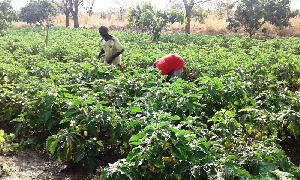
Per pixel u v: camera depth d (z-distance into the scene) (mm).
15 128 5758
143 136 3746
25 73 7832
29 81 7062
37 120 5711
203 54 11516
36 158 5312
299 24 28547
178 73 7820
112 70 7840
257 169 3891
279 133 5770
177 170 3549
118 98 6137
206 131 4734
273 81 7965
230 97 5957
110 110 4965
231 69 8922
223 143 4566
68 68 8242
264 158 3949
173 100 5465
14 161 5109
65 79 7133
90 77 7543
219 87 6078
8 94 6363
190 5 28062
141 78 6914
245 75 8117
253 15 24500
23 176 4695
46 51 12203
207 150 3604
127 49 13703
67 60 11242
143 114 4914
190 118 4340
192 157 3568
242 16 25141
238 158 4207
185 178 3553
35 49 13406
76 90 6527
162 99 5703
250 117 5289
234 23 24938
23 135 5805
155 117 4363
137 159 3658
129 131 4758
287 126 5453
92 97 5359
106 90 6293
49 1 36844
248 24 25000
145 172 3762
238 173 3502
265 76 8102
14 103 6246
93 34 21859
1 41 14945
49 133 6125
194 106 5414
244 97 6051
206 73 8852
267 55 10750
